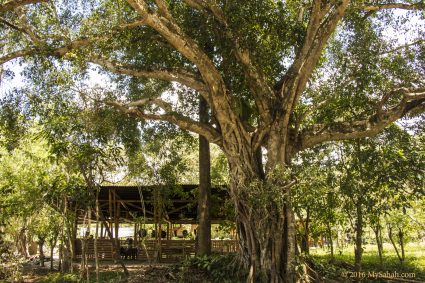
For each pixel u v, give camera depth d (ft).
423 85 41.68
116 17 39.68
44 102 39.58
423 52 41.19
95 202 43.11
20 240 59.11
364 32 40.50
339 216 46.01
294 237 37.88
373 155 37.86
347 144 43.80
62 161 42.34
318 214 45.60
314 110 44.09
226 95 39.04
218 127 41.88
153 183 51.93
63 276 45.73
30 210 48.21
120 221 66.28
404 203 36.50
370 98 42.32
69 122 40.14
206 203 48.08
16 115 38.63
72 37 37.65
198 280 39.63
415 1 42.83
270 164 38.96
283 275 36.88
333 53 42.29
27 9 38.91
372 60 39.45
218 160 68.95
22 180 48.26
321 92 43.01
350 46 40.40
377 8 41.42
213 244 61.98
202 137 49.39
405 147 38.88
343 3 36.45
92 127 41.01
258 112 41.22
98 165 41.88
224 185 54.65
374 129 39.37
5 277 43.47
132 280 40.63
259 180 37.99
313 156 45.11
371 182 38.04
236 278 38.52
